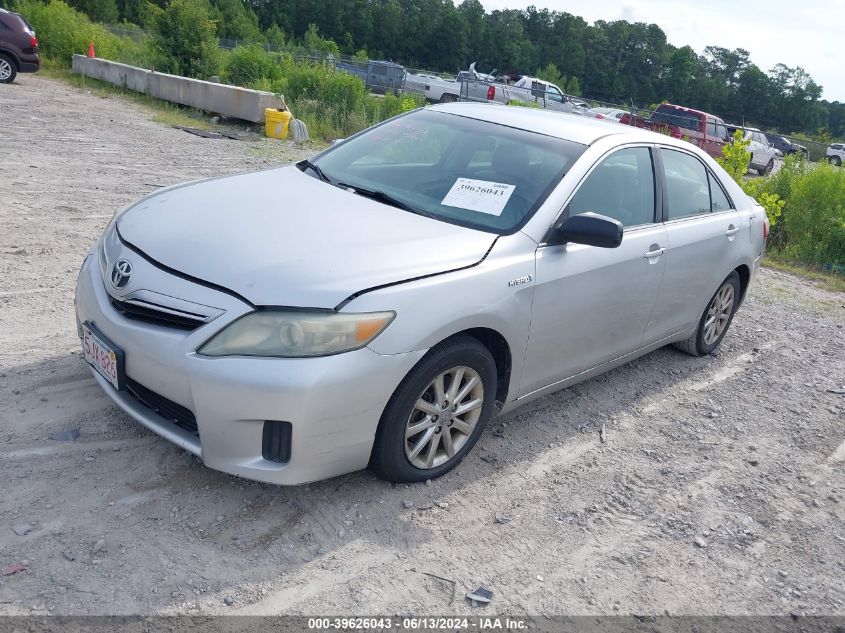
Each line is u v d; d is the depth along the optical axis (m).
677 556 3.29
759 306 7.54
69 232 6.44
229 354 2.79
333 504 3.21
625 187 4.31
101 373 3.19
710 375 5.47
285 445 2.87
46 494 3.00
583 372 4.26
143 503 3.04
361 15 107.81
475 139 4.23
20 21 17.64
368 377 2.88
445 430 3.42
